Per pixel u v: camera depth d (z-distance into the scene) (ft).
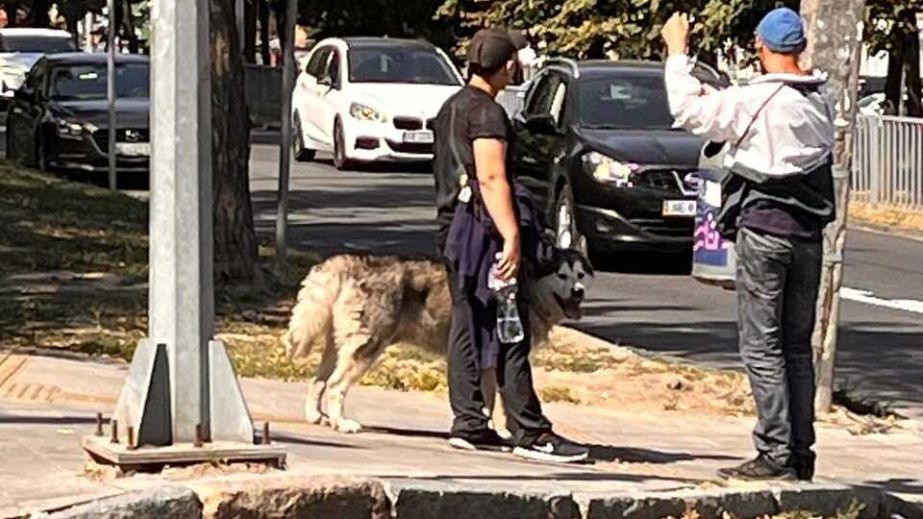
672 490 37.86
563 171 90.43
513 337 41.22
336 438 42.01
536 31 156.76
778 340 39.55
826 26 51.83
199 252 32.86
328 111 144.05
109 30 114.73
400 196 122.01
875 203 123.65
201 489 31.09
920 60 168.55
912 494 43.39
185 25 32.19
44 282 71.15
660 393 56.49
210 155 33.12
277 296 70.28
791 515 38.65
